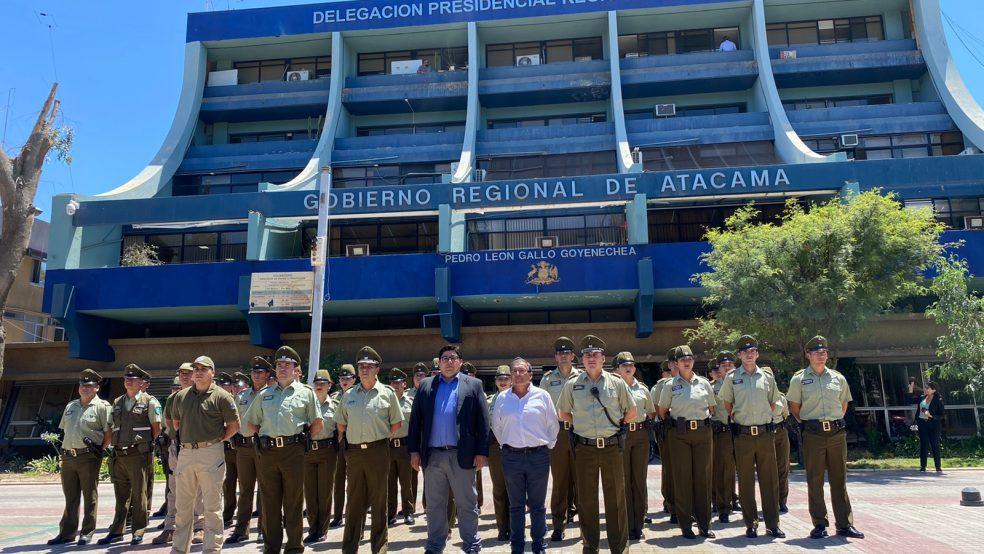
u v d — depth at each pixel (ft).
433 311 81.92
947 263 61.16
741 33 103.81
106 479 58.59
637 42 106.22
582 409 22.91
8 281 65.00
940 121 91.30
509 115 105.70
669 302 79.92
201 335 87.56
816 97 102.17
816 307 54.39
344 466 32.73
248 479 29.58
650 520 30.81
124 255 87.20
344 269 73.82
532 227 86.53
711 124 95.91
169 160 95.55
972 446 66.08
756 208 85.46
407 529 31.22
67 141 69.51
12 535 32.12
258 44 106.22
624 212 83.15
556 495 27.27
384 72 108.88
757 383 26.63
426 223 89.66
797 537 25.96
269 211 75.31
